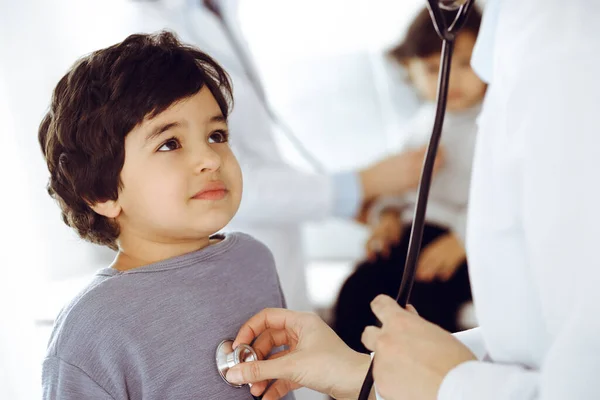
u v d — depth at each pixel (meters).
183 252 0.89
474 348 0.76
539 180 0.51
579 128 0.50
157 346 0.80
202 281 0.86
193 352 0.82
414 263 0.65
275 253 1.50
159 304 0.82
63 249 1.77
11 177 1.43
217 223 0.84
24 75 1.70
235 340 0.84
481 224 0.59
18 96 1.67
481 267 0.59
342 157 2.62
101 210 0.86
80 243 1.80
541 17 0.55
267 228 1.50
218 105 0.89
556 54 0.52
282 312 0.85
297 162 2.60
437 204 1.84
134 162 0.82
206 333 0.83
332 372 0.78
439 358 0.58
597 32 0.51
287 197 1.46
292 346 0.88
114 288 0.81
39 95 1.73
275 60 2.60
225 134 0.90
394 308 0.63
